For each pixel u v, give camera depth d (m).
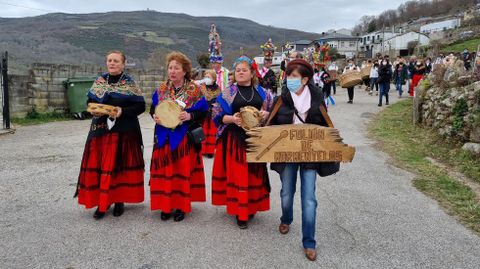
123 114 4.70
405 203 5.43
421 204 5.39
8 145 9.39
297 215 4.98
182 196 4.71
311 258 3.80
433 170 6.95
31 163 7.52
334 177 6.68
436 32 74.75
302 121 3.99
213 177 4.77
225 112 4.59
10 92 13.84
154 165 4.73
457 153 7.59
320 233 4.44
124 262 3.71
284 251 3.99
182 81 4.80
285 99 4.01
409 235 4.40
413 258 3.88
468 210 5.11
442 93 9.48
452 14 97.19
